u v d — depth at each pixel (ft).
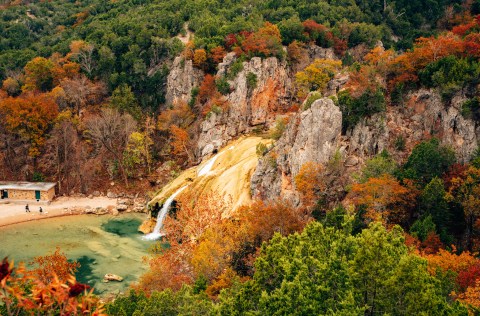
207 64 467.11
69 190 406.82
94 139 422.82
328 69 404.57
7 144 423.23
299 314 131.64
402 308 133.49
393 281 131.95
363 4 558.15
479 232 224.53
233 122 426.10
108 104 453.58
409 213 241.55
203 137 419.74
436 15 535.19
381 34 508.12
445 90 278.87
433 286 134.72
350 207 233.55
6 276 61.46
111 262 276.21
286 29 473.67
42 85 487.20
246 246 225.15
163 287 205.57
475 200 217.77
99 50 492.54
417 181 244.22
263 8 553.23
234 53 450.71
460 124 271.08
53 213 361.92
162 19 538.06
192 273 222.28
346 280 139.74
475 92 272.72
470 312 135.23
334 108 287.07
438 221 228.22
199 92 447.83
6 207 371.15
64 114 428.97
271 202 287.69
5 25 650.43
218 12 548.31
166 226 268.82
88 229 334.03
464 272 165.27
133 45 491.31
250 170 334.03
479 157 244.01
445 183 240.73
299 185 264.31
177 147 421.18
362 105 288.92
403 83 301.22
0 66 531.09
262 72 437.17
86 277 255.09
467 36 307.58
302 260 151.23
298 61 466.29
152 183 413.39
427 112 289.12
